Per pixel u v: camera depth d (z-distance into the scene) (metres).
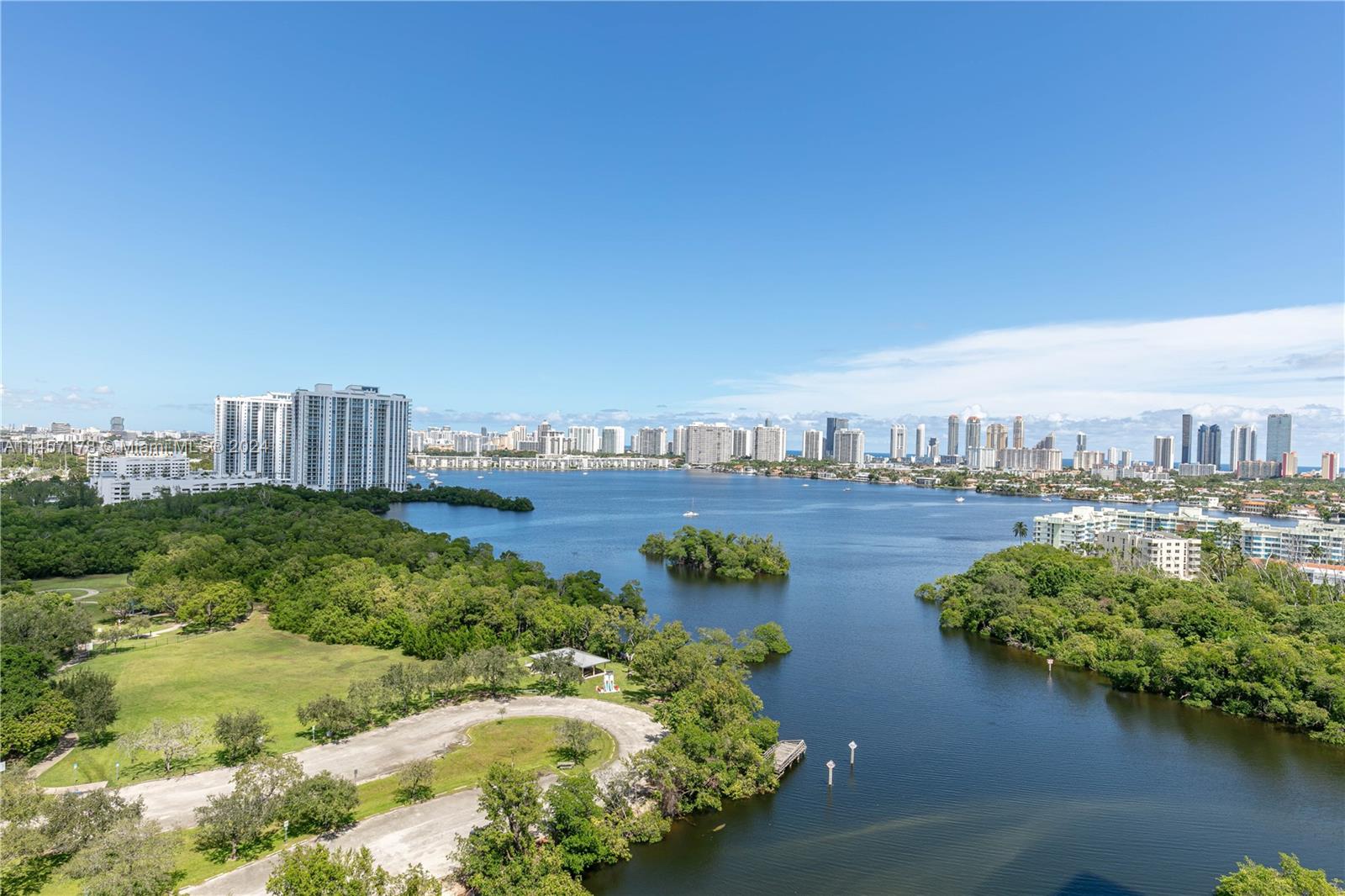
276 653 176.88
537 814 87.88
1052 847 102.75
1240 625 177.88
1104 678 175.38
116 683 153.38
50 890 82.06
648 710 141.88
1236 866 99.00
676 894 90.69
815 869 96.62
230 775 111.81
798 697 162.38
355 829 96.69
